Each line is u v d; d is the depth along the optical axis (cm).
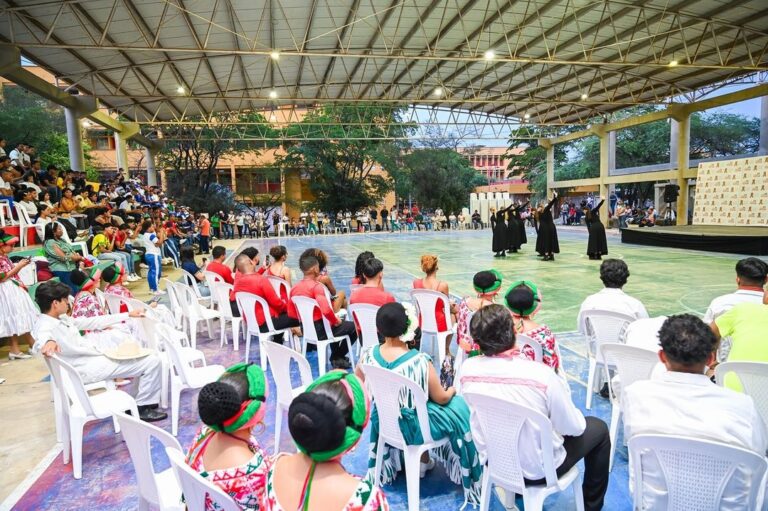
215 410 157
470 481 250
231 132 2738
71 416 288
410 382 231
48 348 305
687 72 1795
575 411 209
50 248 659
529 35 1526
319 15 1332
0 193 849
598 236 1234
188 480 157
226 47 1477
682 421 169
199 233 1797
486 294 358
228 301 554
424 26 1459
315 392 124
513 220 1470
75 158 1474
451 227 3012
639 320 308
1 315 505
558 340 536
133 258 1067
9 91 2828
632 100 2102
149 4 1126
